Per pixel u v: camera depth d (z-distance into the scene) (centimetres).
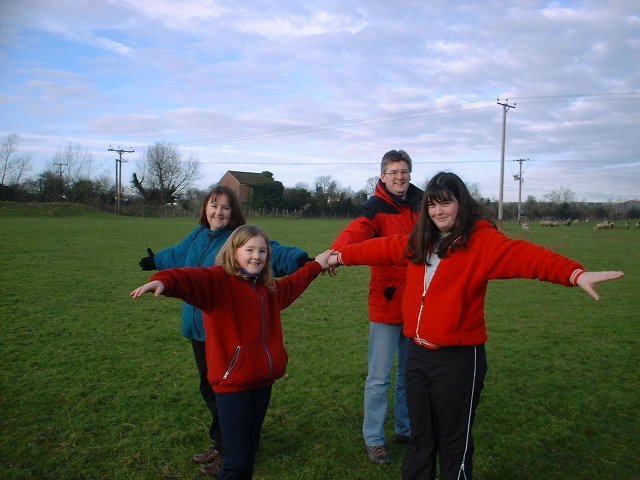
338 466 427
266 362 351
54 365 657
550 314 1009
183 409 530
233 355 344
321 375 640
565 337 829
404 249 375
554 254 317
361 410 538
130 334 810
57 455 434
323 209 8075
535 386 605
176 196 8950
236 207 448
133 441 461
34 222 3984
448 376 338
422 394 351
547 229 4622
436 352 343
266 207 7862
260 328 356
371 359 447
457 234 338
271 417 518
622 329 884
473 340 339
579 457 443
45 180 7262
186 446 455
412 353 358
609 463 433
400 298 433
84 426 486
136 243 2348
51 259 1703
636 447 461
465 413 340
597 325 915
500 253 326
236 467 340
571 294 1236
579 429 495
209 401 426
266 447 457
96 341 767
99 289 1191
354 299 1152
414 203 462
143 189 8550
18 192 6925
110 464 422
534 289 1305
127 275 1404
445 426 343
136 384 595
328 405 549
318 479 407
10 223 3747
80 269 1497
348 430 492
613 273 295
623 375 646
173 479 405
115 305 1021
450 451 343
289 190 8181
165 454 441
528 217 8106
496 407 545
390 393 596
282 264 427
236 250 352
